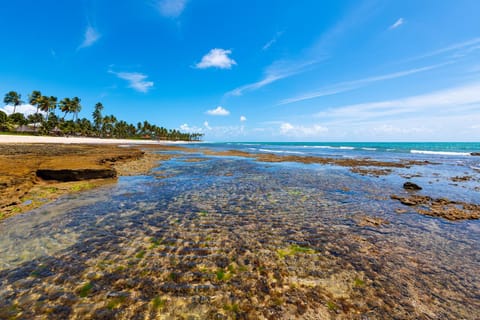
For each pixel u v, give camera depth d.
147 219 8.68
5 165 14.09
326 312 4.16
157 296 4.50
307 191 13.62
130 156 26.58
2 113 79.06
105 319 3.92
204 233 7.52
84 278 5.00
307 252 6.36
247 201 11.41
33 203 10.20
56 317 3.94
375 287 4.88
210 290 4.71
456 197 12.68
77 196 11.66
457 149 64.94
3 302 4.25
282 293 4.66
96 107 106.88
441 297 4.61
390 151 56.75
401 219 9.04
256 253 6.26
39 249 6.21
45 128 79.81
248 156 39.16
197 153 44.44
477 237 7.42
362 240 7.15
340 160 32.66
